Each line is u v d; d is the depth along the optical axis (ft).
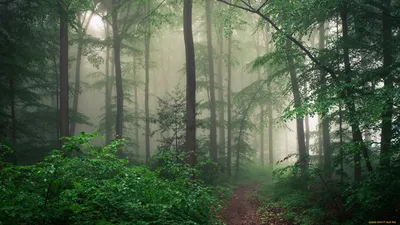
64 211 14.51
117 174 19.12
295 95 38.99
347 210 24.95
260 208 32.58
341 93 26.53
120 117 59.11
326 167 33.42
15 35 42.11
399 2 31.45
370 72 27.48
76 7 42.29
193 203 19.12
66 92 43.16
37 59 43.73
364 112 23.75
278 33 30.27
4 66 37.17
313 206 28.04
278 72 43.16
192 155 35.55
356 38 31.04
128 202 15.70
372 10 31.78
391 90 21.01
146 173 21.15
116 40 60.18
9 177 15.40
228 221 27.99
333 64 31.14
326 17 33.24
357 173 30.58
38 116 59.31
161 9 63.77
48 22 54.70
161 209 16.14
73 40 60.08
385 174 21.31
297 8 27.71
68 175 15.15
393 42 31.37
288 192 35.78
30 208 13.67
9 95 40.01
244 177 64.03
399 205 19.45
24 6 41.63
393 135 23.39
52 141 54.80
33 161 42.50
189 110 36.81
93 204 15.62
